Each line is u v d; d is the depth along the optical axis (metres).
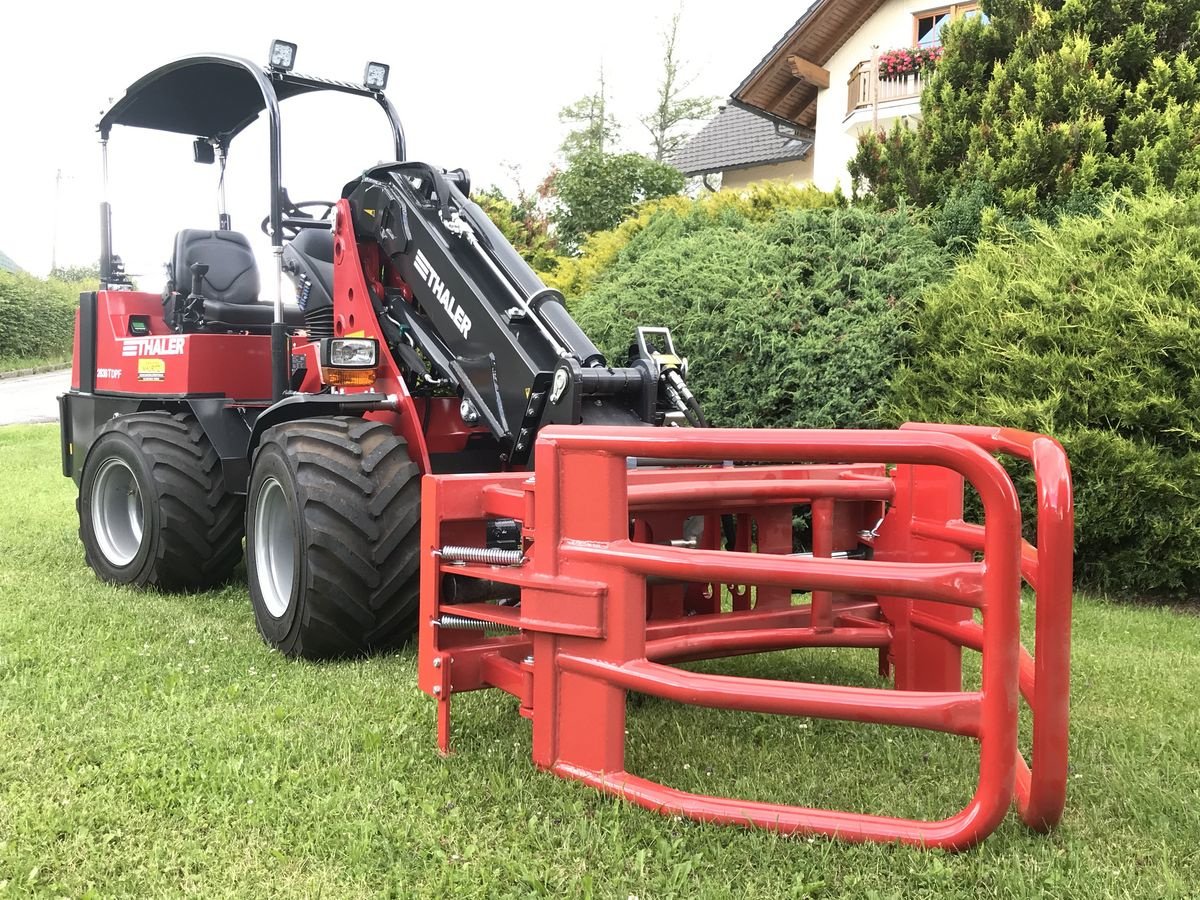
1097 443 5.16
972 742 3.06
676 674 2.47
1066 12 8.12
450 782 2.67
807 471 3.56
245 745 2.90
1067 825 2.45
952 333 5.88
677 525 3.37
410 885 2.16
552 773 2.68
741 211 9.84
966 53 8.65
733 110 25.27
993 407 5.48
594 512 2.60
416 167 4.40
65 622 4.30
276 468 3.88
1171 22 7.99
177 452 5.01
